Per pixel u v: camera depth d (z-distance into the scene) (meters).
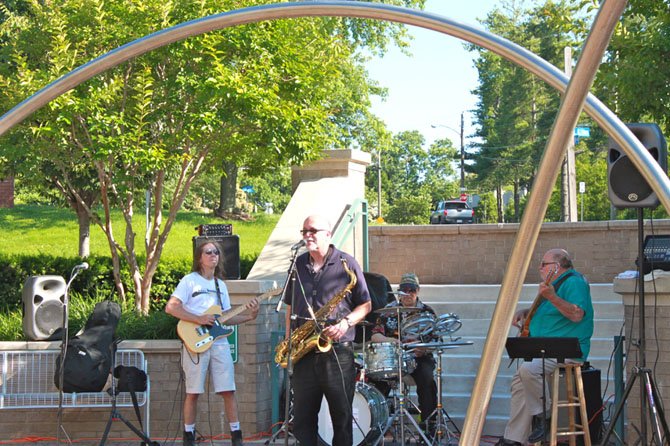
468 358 11.29
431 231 15.09
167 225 15.22
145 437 9.46
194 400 9.33
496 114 66.50
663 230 14.12
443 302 12.83
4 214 35.94
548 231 14.59
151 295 17.27
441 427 9.16
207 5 14.24
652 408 7.04
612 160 7.32
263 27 14.52
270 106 13.77
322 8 7.17
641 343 7.20
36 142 14.12
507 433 8.95
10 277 16.83
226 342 9.45
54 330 10.80
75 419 10.66
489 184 64.56
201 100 13.66
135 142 13.88
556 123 3.97
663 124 13.20
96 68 7.56
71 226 33.66
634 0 12.52
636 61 12.16
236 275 11.44
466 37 6.86
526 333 9.30
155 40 7.51
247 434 10.44
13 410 10.74
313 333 7.82
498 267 14.91
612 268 14.34
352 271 7.99
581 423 8.70
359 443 9.04
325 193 13.79
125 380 9.57
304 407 7.85
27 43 14.91
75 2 14.04
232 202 39.84
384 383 9.98
